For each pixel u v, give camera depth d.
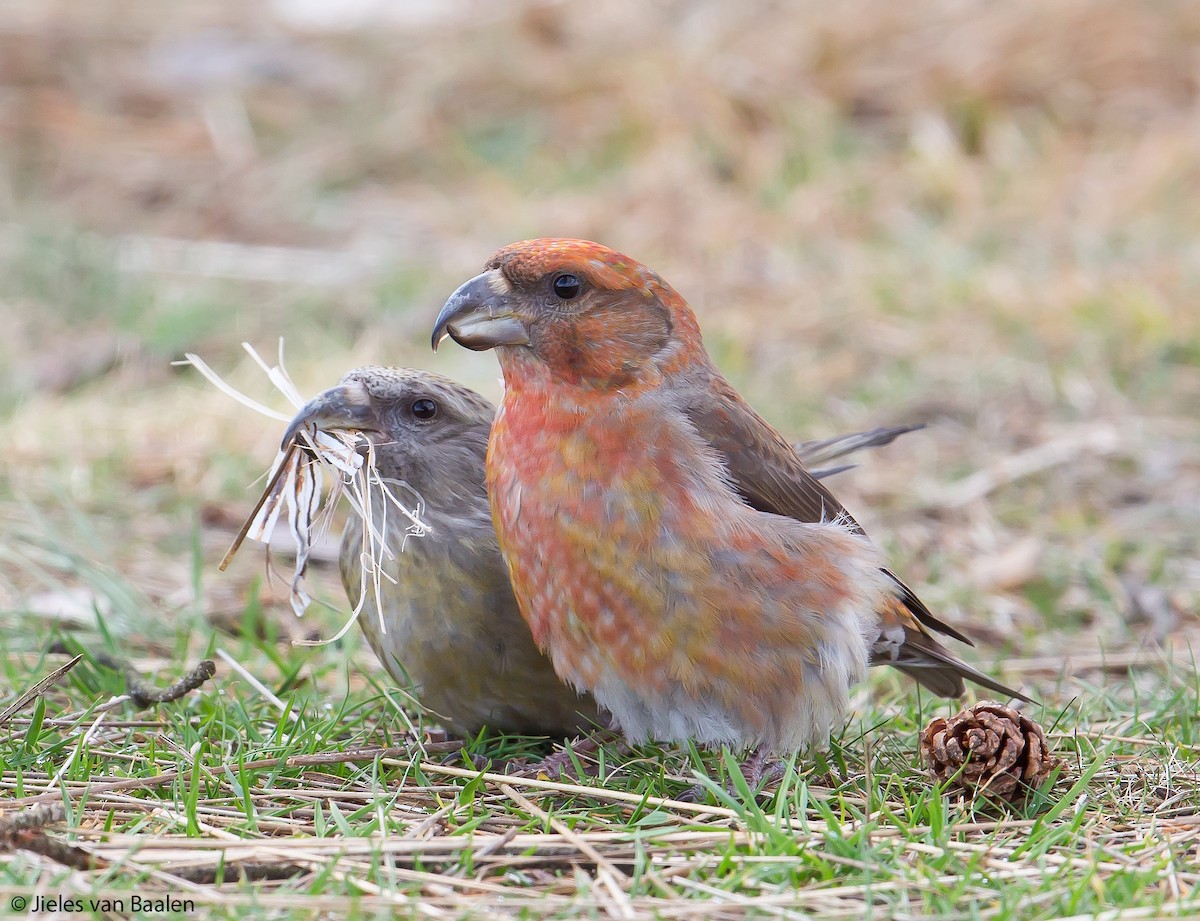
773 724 7.41
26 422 13.61
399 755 7.76
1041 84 19.61
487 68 21.30
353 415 7.93
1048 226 17.47
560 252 7.29
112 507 12.22
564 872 6.37
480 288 7.34
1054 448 13.31
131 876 6.00
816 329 15.74
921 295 16.09
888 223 17.80
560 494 7.28
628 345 7.32
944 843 6.50
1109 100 19.52
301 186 19.39
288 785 7.31
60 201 19.17
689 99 19.72
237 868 6.15
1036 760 7.21
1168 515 12.25
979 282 16.12
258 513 7.98
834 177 18.42
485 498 8.03
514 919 5.82
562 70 21.06
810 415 14.14
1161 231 17.14
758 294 16.59
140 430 13.59
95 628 9.80
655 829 6.65
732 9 21.56
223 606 10.59
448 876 6.21
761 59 20.17
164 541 11.77
